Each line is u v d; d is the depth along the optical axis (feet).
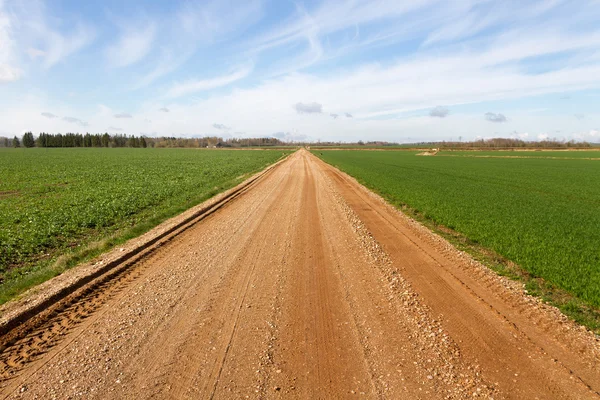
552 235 42.27
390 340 20.02
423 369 17.35
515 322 22.15
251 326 21.56
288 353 18.78
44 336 20.62
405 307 23.98
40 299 24.59
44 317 22.70
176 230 45.37
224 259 34.06
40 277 29.53
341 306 24.30
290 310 23.70
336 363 17.89
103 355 18.53
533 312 23.40
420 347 19.27
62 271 31.09
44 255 37.47
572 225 48.14
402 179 113.29
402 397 15.38
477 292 26.73
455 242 41.16
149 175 119.34
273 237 41.98
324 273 30.42
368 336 20.45
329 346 19.44
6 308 23.71
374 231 45.98
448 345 19.38
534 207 62.44
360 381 16.48
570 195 84.64
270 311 23.53
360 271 30.76
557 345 19.57
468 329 21.29
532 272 30.53
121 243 39.52
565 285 27.02
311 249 37.22
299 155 322.14
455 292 26.73
